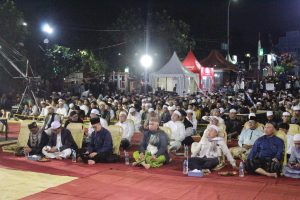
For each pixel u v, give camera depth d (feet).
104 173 29.99
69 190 25.11
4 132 53.78
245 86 124.88
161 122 47.75
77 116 41.50
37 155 35.76
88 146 35.17
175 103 56.13
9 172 30.22
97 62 136.67
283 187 25.70
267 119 45.47
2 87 78.33
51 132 37.17
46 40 102.12
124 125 41.81
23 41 98.43
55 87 109.60
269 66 163.63
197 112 54.29
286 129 34.45
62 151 35.78
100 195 24.00
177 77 99.66
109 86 114.21
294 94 100.53
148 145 33.63
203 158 30.96
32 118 60.64
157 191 24.89
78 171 30.66
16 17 93.56
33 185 26.35
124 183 26.94
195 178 28.30
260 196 23.63
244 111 58.49
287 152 33.14
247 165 29.73
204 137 31.83
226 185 26.23
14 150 38.93
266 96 78.69
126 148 41.45
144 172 30.30
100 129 34.55
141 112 53.93
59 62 118.21
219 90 112.78
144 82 111.86
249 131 36.60
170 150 39.40
